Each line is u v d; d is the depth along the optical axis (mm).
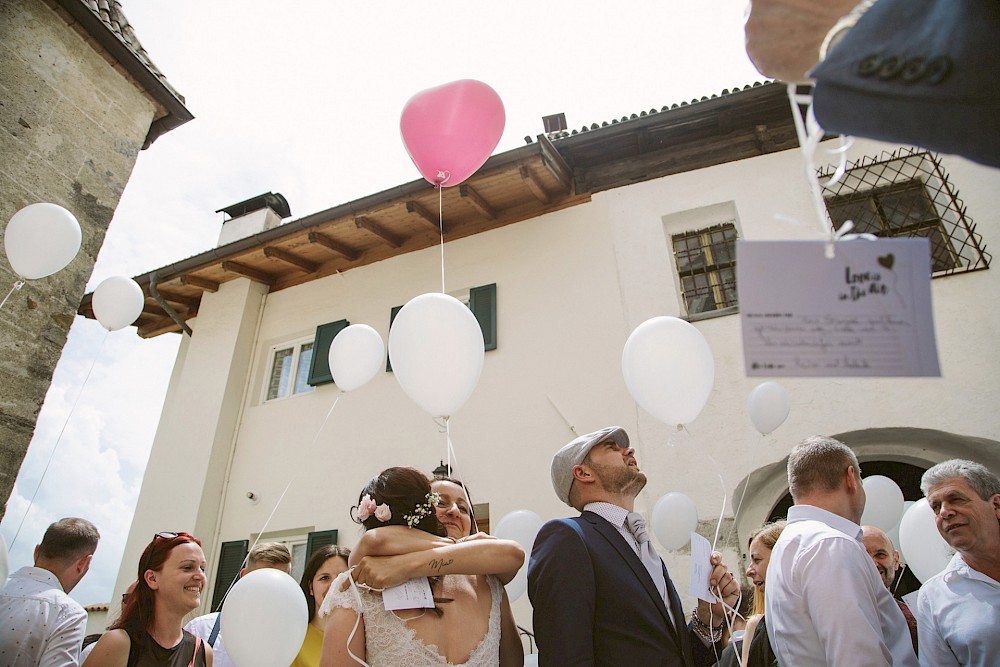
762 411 4160
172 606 2527
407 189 7320
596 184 7398
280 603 2328
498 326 7035
